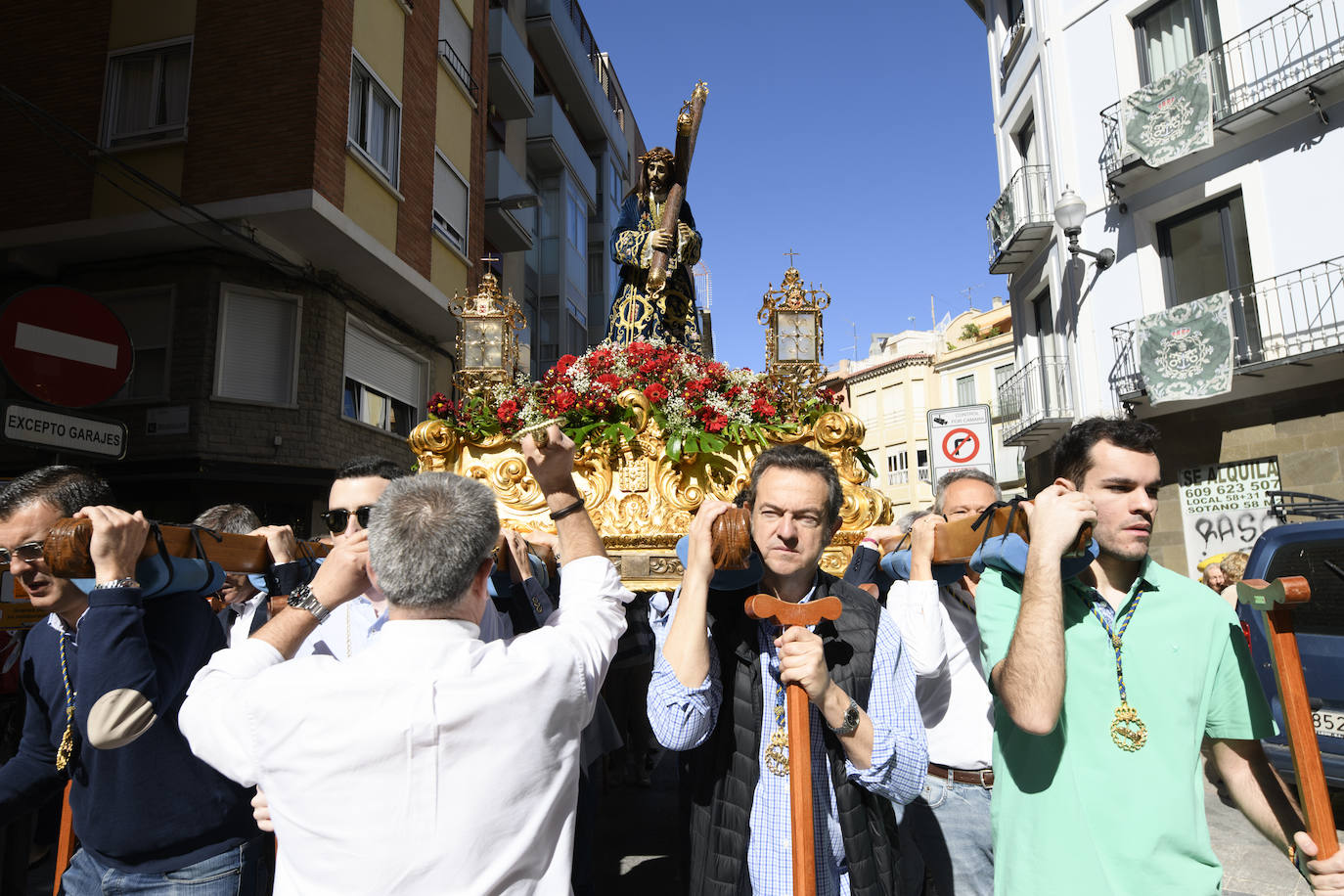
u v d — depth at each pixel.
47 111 10.82
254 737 1.50
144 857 2.15
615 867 4.50
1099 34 13.62
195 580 2.02
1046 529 1.82
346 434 11.95
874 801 1.99
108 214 10.42
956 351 36.66
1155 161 12.14
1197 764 1.87
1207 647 1.90
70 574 1.85
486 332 4.40
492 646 1.64
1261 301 11.32
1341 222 10.59
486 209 16.92
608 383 4.03
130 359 5.22
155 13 10.86
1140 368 12.32
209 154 10.45
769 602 1.79
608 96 27.94
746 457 3.96
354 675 1.51
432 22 13.84
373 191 11.74
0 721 4.41
